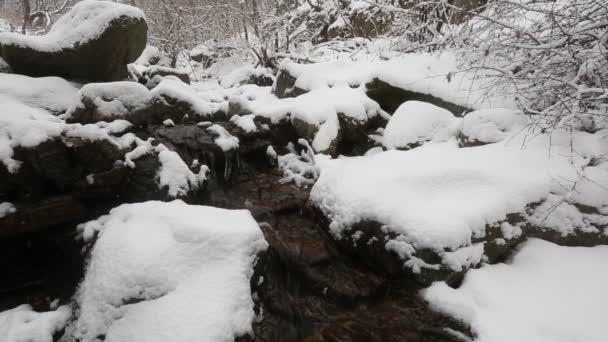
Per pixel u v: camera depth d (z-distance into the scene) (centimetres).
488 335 242
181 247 271
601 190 314
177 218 295
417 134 469
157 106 520
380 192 346
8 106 446
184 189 420
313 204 422
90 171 367
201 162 482
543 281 276
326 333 296
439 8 602
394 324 287
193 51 1497
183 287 248
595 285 265
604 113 326
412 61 602
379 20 872
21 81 536
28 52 582
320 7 1170
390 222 320
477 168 346
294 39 1138
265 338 263
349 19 986
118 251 273
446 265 282
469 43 476
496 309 258
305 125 524
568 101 337
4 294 317
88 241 328
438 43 539
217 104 640
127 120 492
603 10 354
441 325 269
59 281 325
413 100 549
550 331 236
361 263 348
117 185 386
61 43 583
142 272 254
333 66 677
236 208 447
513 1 389
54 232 349
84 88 482
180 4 1417
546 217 295
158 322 229
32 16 1495
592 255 295
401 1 817
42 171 338
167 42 1368
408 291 301
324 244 382
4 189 328
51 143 343
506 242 304
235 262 264
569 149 357
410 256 297
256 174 529
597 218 308
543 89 367
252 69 1005
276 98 739
